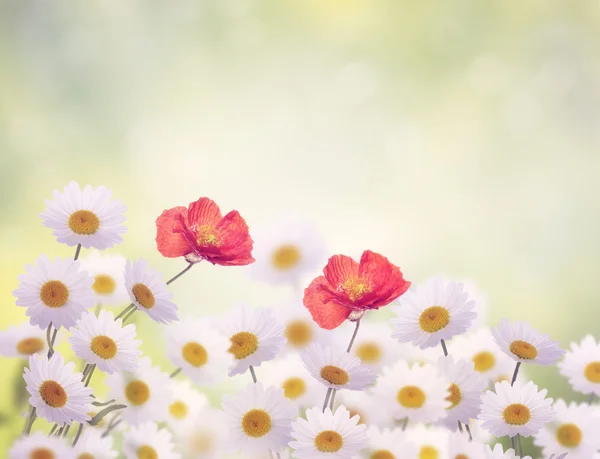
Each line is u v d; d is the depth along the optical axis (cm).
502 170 644
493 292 480
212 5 680
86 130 617
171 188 620
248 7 688
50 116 607
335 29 708
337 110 677
